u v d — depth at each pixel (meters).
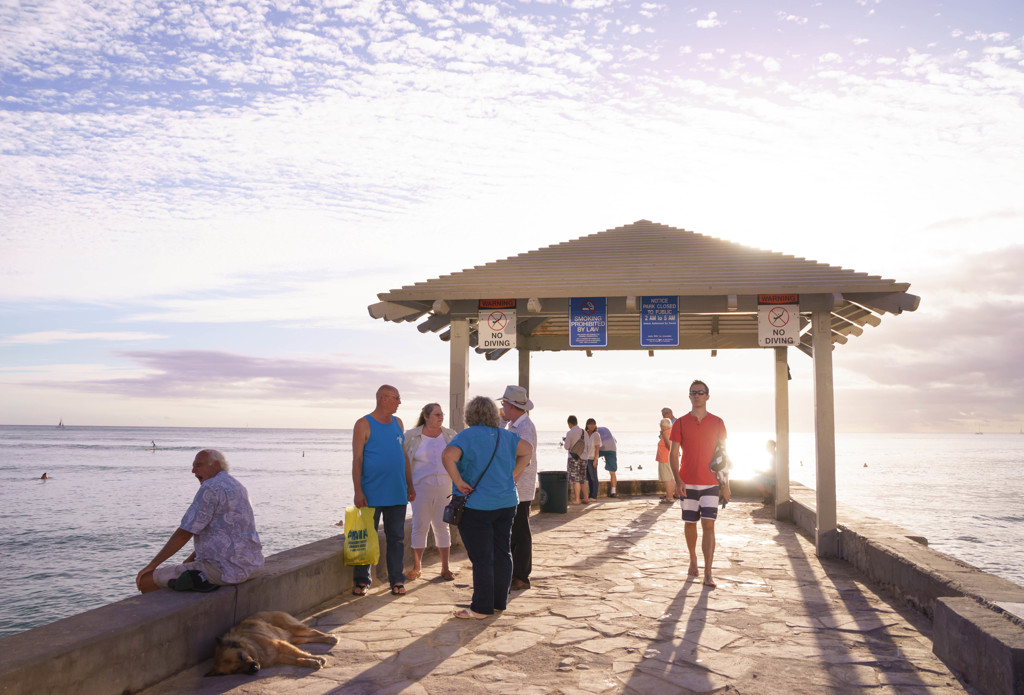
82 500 58.56
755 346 13.21
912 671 4.45
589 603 6.23
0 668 3.20
